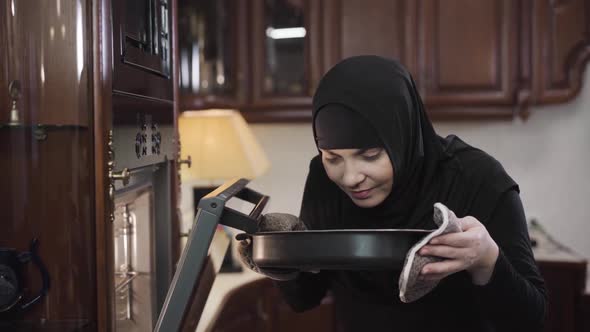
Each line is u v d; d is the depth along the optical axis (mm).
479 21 2682
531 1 2658
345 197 1300
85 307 871
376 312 1286
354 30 2715
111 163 883
